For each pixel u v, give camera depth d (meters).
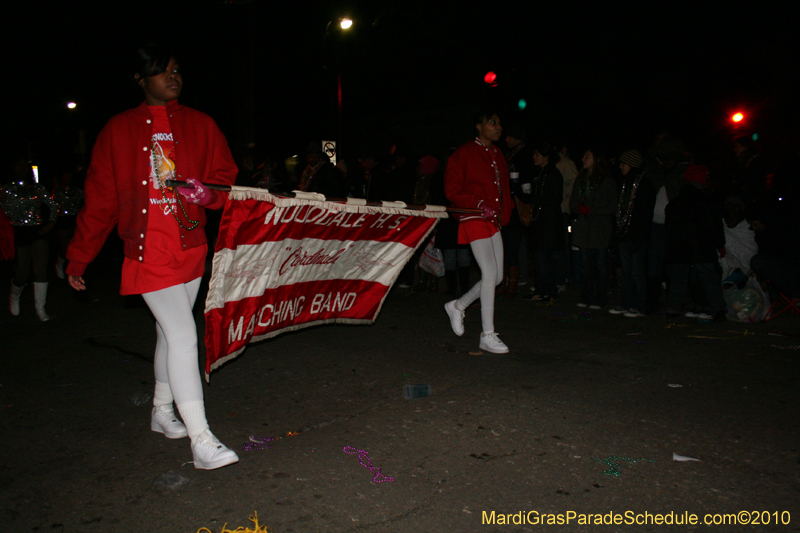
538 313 7.07
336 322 5.08
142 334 6.23
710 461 3.25
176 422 3.64
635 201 6.62
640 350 5.41
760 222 6.55
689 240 6.43
